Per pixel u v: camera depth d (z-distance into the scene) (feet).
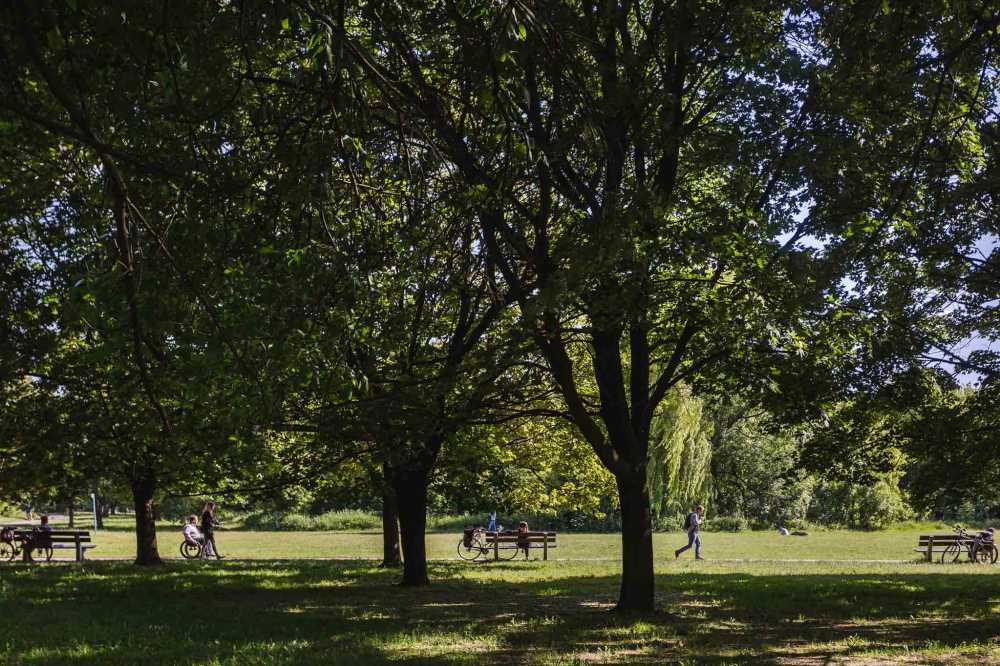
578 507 85.81
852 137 40.83
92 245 33.63
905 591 59.98
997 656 34.60
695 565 87.81
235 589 61.05
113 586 61.67
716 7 39.24
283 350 24.07
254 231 25.61
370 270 30.73
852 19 27.66
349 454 53.52
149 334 24.30
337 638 38.99
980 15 26.76
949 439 45.57
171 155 24.26
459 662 33.06
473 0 26.27
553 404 64.75
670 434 137.28
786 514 171.22
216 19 22.75
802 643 38.47
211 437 41.91
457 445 59.72
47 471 54.39
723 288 37.01
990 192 40.34
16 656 34.37
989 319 47.57
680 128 40.01
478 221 36.32
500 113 27.73
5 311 35.55
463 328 51.65
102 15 19.30
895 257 43.37
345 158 25.02
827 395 45.88
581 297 38.01
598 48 35.01
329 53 20.24
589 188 41.11
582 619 45.39
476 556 99.71
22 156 30.76
